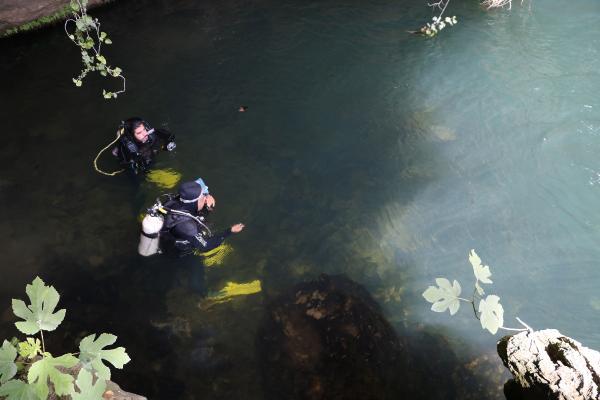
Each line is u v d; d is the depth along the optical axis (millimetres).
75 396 2234
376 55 8680
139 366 4410
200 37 8969
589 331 4746
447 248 5645
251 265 5379
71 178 6207
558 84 7996
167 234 4668
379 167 6645
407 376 4270
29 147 6602
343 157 6766
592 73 8219
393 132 7180
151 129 5930
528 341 3111
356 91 7879
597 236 5766
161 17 9477
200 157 6578
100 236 5562
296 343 4449
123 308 4883
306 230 5801
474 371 4375
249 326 4797
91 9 9391
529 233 5789
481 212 6047
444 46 8938
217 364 4469
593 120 7285
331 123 7293
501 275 5328
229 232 4887
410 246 5672
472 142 7039
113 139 6766
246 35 9070
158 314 4855
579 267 5383
